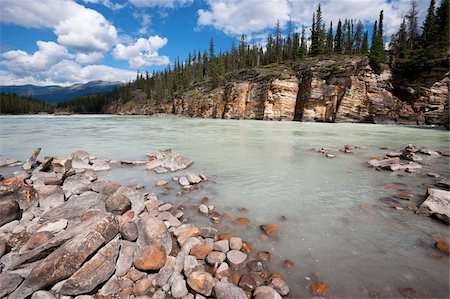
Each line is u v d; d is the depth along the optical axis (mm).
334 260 4227
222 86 64750
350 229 5277
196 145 16922
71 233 4105
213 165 11086
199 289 3391
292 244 4715
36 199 5969
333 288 3590
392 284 3662
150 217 4879
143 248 4098
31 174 9062
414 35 53562
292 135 23266
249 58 88938
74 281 3301
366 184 8367
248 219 5777
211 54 102562
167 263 4020
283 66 58156
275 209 6344
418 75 40531
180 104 78375
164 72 121562
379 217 5824
